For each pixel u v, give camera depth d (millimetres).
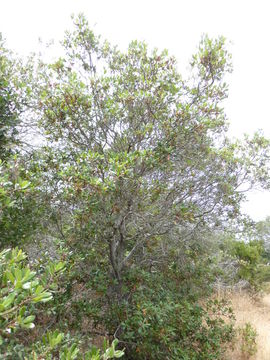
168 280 4551
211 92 3598
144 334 3035
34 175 3051
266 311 8039
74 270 3006
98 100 3834
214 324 4270
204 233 4738
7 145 3123
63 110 3367
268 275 10688
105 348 1300
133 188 3020
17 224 2949
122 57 4199
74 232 3283
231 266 8938
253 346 4930
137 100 3576
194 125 3236
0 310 1029
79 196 2875
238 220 4715
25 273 1082
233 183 4492
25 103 3529
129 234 4211
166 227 3934
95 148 3781
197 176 4164
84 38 4059
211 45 3469
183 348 3535
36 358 1254
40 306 2578
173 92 3506
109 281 3697
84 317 3328
